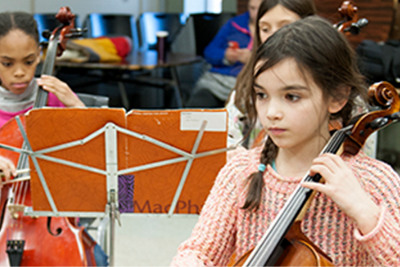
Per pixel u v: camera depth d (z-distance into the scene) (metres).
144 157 1.60
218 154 1.60
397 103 1.11
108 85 4.51
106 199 1.65
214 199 1.14
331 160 0.97
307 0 2.09
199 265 1.08
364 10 3.65
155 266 2.74
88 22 4.69
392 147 3.32
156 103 4.67
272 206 1.07
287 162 1.08
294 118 0.99
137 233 3.12
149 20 5.02
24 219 1.79
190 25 4.97
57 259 1.72
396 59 3.07
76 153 1.59
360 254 1.03
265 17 2.09
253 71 1.06
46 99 2.00
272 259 0.99
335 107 1.04
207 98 4.11
